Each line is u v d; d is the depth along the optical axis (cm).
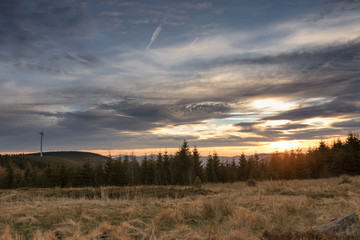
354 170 4988
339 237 563
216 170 6122
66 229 688
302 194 1627
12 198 1407
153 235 647
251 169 6362
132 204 1091
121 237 619
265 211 1041
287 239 587
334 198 1424
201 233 695
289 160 6200
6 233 608
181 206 1044
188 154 5497
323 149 5928
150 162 5588
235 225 791
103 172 5672
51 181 5822
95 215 868
